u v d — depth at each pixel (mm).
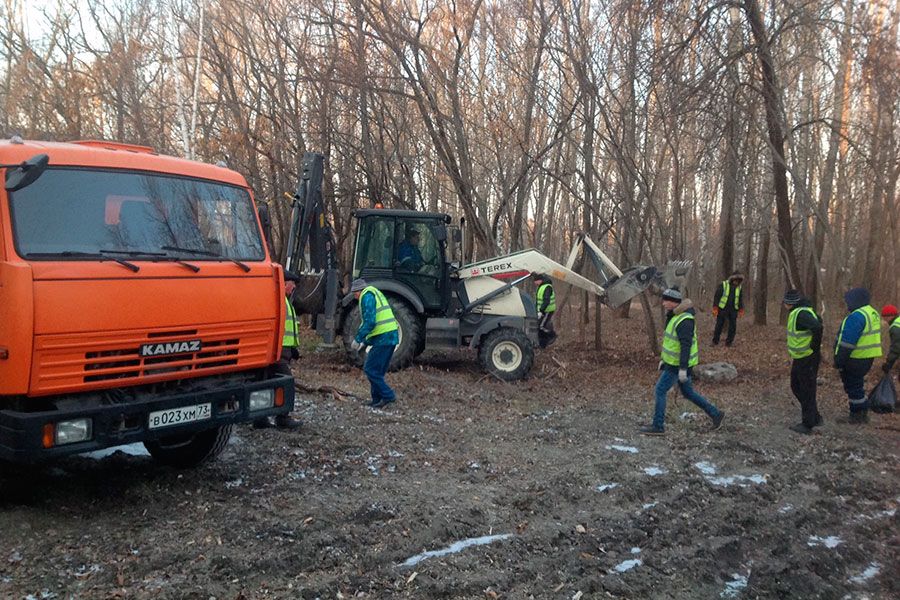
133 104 18719
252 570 4051
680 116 13039
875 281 24891
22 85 18438
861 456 7191
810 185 22828
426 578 4090
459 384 10578
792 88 17875
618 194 15945
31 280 4145
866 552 4969
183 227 5055
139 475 5695
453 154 15656
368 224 11688
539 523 5082
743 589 4270
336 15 15938
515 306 11703
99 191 4723
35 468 5664
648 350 14977
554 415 8742
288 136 17062
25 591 3709
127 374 4609
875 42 11781
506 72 17500
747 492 5922
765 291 21031
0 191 4297
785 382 11594
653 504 5613
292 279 7590
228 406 5137
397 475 6000
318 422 7656
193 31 16688
